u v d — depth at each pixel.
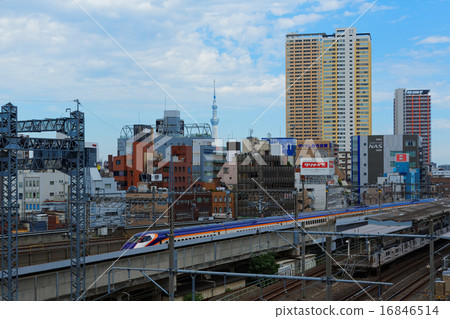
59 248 56.84
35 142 46.09
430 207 71.94
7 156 44.41
